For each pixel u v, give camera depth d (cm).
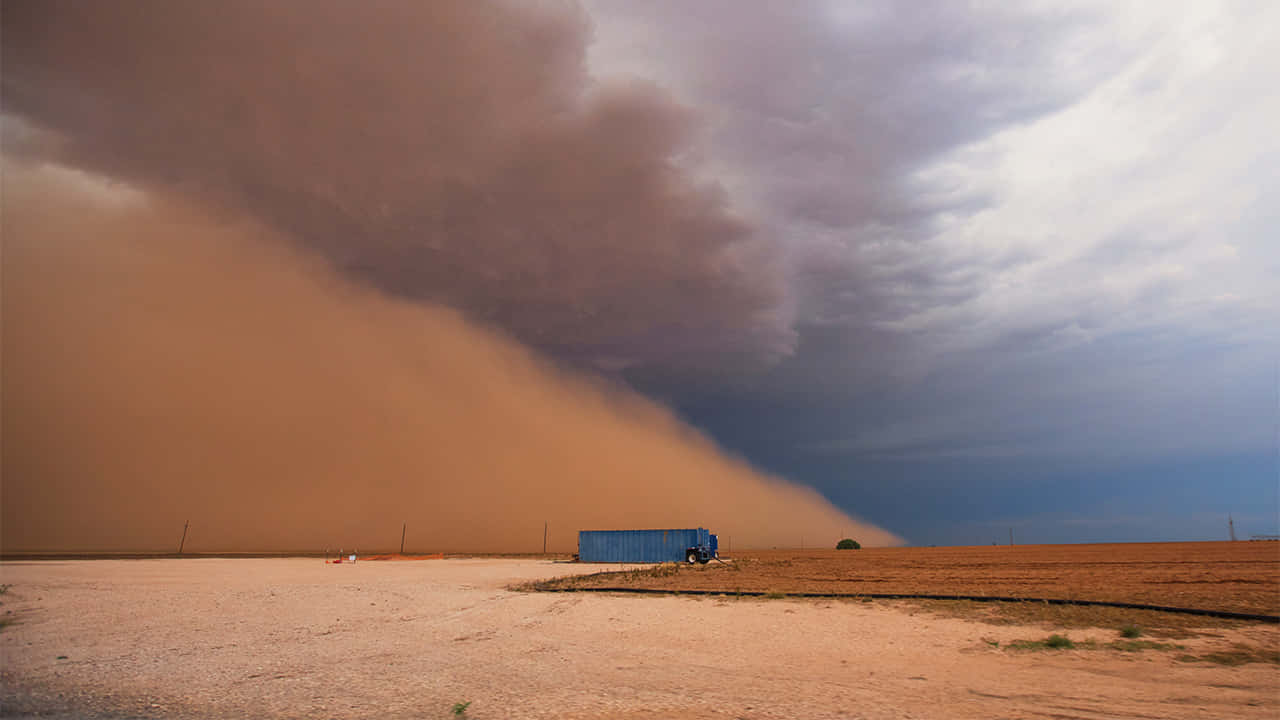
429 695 1205
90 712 1107
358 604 2895
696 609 2603
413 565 8069
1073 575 4288
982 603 2636
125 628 2155
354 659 1589
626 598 3073
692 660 1560
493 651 1698
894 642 1797
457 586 3956
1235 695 1181
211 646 1791
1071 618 2173
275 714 1081
